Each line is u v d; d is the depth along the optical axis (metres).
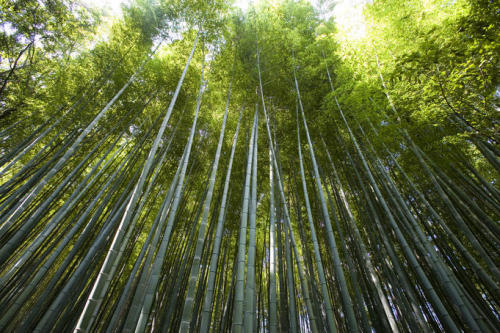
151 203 5.80
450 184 3.99
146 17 6.10
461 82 3.01
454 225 4.46
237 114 6.70
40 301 3.28
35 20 4.93
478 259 4.32
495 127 2.97
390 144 4.67
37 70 5.21
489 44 2.63
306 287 3.14
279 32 6.00
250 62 6.03
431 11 4.15
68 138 5.16
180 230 5.95
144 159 5.68
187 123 6.46
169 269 5.11
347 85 4.75
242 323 2.39
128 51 6.01
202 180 6.67
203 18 5.24
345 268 5.64
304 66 6.01
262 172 6.75
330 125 5.82
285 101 6.20
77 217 4.79
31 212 4.39
